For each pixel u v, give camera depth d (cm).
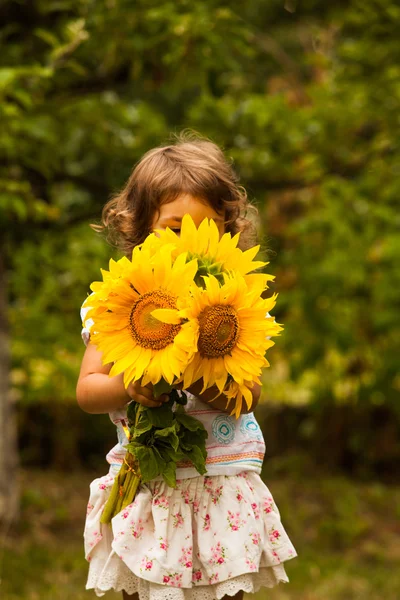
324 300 889
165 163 297
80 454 1038
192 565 283
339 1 789
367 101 763
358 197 802
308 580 638
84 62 678
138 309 250
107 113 735
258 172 773
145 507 285
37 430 1020
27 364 852
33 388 877
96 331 253
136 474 285
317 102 784
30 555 660
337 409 1010
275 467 985
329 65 798
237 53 650
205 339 250
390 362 891
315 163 785
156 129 764
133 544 282
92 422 1027
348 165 808
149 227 297
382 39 744
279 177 788
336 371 979
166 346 248
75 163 789
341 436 1013
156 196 291
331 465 1011
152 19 582
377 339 942
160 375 248
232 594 280
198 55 596
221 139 736
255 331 254
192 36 581
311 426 1010
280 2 1318
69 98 685
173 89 658
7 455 711
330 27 961
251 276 264
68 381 891
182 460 285
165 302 249
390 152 788
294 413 1036
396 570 684
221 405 283
